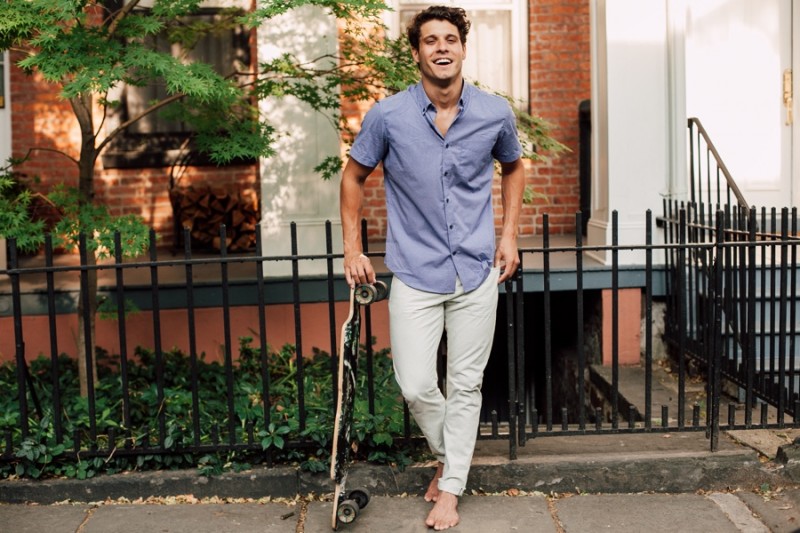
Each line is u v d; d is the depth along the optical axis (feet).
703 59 22.21
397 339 11.37
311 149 19.35
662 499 12.61
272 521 12.02
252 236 24.07
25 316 18.49
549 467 12.79
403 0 24.53
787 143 22.41
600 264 19.26
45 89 25.03
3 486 12.55
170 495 12.74
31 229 14.24
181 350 18.84
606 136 19.34
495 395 23.56
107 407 14.78
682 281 13.50
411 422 13.66
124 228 14.21
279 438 12.85
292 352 18.08
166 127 25.50
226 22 18.42
